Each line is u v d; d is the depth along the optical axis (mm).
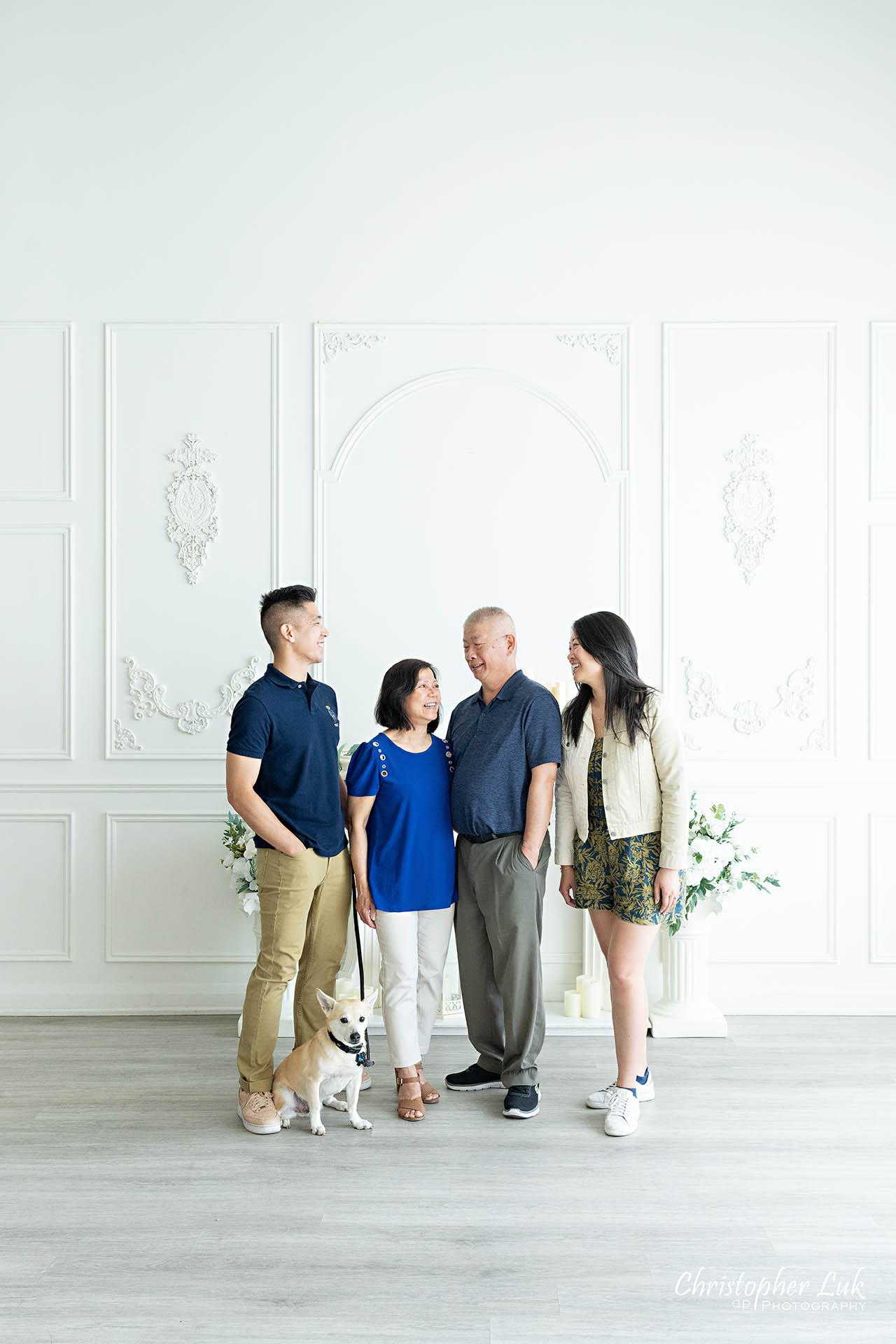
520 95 4172
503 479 4164
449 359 4160
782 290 4172
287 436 4156
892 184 4156
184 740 4137
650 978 4066
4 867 4121
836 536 4152
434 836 2973
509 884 2871
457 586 4145
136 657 4137
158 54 4156
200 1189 2479
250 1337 1897
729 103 4172
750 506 4160
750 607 4156
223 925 4109
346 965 3715
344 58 4160
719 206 4180
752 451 4168
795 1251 2195
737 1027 3832
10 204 4145
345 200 4168
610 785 2842
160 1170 2584
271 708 2826
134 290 4160
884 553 4148
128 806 4129
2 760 4121
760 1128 2846
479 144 4172
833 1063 3408
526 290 4172
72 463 4141
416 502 4156
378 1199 2420
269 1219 2330
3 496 4137
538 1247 2209
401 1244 2219
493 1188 2477
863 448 4168
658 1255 2176
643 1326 1932
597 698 2895
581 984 3816
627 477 4164
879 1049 3566
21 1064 3420
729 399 4168
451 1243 2221
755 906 4113
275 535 4141
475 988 3066
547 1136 2785
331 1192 2457
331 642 4141
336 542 4145
